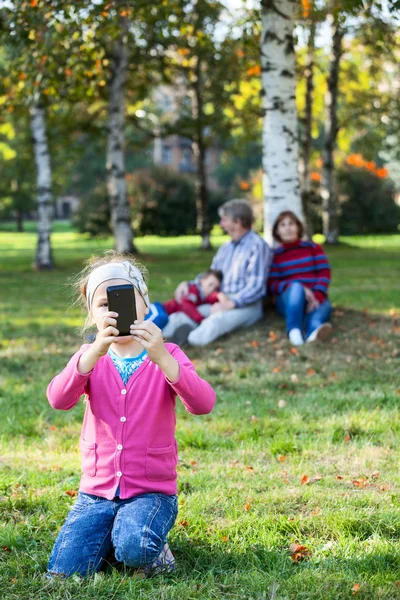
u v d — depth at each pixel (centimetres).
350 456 454
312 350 721
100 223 3684
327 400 578
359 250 2478
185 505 371
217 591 279
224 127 2217
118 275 302
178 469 437
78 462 452
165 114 2709
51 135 2109
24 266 2088
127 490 297
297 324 747
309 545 326
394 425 507
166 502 297
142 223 3728
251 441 485
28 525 349
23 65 945
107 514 295
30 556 315
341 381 634
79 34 906
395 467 431
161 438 303
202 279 788
